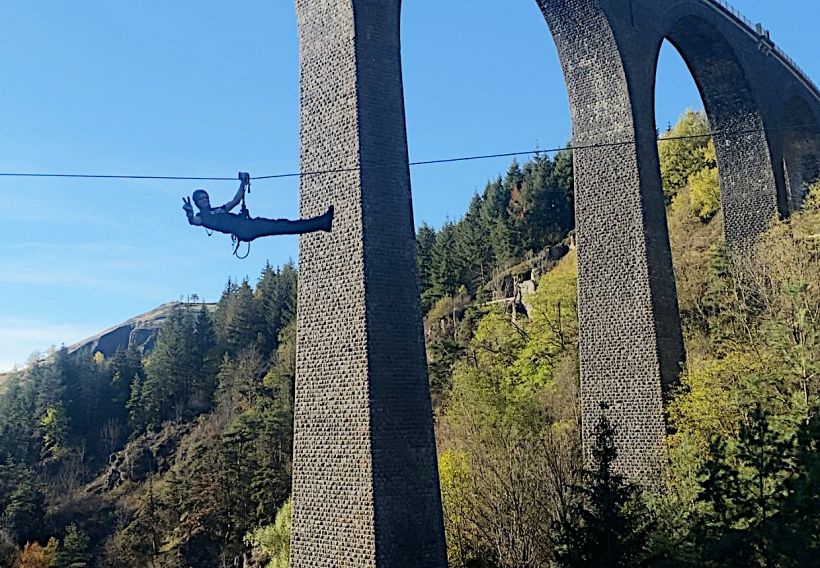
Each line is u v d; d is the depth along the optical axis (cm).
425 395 1733
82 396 10038
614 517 1309
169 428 9112
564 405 3388
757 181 3195
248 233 1234
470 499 2500
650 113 2402
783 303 2281
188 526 5966
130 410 9875
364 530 1581
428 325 7400
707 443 1802
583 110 2384
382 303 1697
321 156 1838
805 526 1214
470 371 3688
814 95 3725
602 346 2234
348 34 1816
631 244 2222
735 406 1819
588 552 1291
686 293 3503
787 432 1379
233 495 5866
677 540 1427
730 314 2811
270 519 5328
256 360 9269
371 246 1706
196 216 1189
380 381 1648
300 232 1305
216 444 6650
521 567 2172
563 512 1906
